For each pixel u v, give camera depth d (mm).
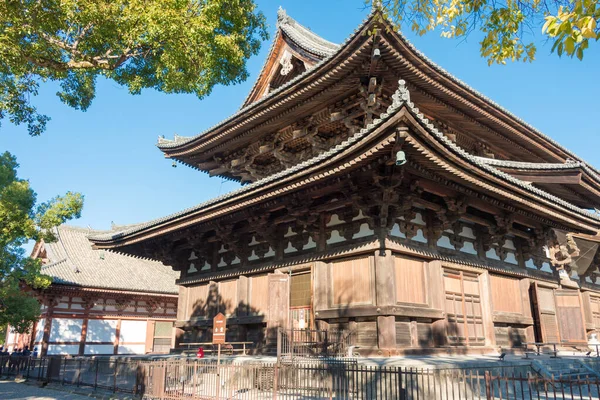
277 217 19484
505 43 8852
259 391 14008
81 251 42969
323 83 18797
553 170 20703
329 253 17484
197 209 19516
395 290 15750
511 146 24422
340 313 16547
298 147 24062
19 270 24484
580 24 5734
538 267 23031
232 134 23953
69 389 18031
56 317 35438
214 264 23719
